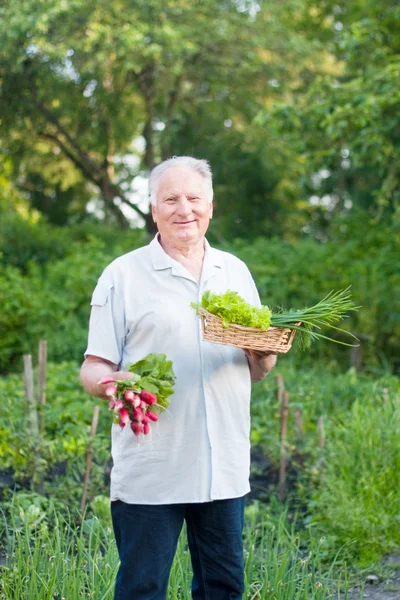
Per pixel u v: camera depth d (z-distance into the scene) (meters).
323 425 5.88
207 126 18.23
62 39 14.71
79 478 5.35
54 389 7.38
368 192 19.77
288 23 17.36
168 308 2.91
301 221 20.75
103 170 18.77
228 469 2.93
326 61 16.91
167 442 2.87
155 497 2.87
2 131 16.64
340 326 10.84
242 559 3.04
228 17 15.82
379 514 4.73
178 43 14.57
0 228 15.29
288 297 11.38
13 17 13.97
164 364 2.73
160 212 2.96
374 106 8.78
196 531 3.02
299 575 3.93
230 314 2.75
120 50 14.15
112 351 2.92
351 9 15.34
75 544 4.40
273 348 2.88
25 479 5.33
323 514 4.86
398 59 10.09
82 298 11.58
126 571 2.90
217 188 19.23
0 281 11.23
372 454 5.18
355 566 4.40
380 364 10.73
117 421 2.66
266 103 17.45
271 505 5.25
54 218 21.83
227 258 3.11
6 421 5.81
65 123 17.73
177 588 3.49
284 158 18.20
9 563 3.92
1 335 10.81
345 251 12.11
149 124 17.39
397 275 11.24
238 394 2.97
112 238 16.75
